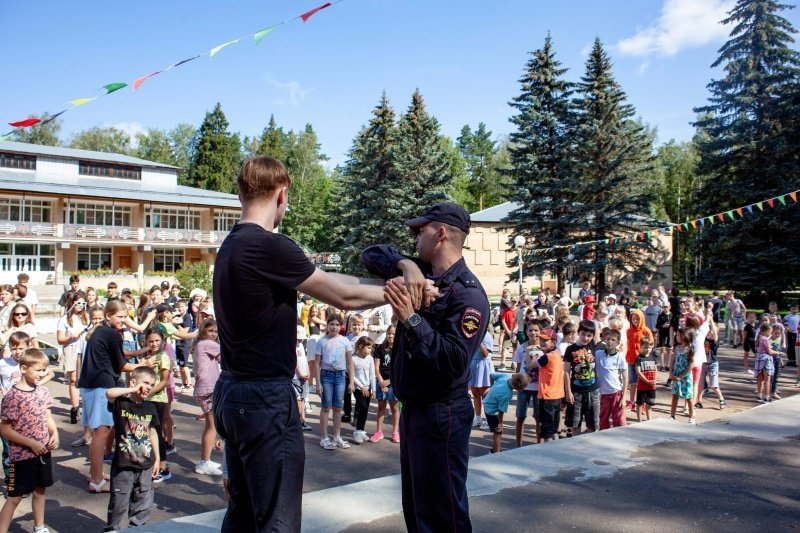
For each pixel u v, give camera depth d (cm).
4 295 1078
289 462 219
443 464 259
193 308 1419
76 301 954
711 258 3462
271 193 233
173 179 5356
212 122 7531
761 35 3334
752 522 346
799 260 2980
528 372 821
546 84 3400
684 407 1120
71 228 4525
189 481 684
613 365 843
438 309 256
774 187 3189
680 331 963
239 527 234
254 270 211
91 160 4878
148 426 513
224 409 219
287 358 223
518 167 3350
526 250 3356
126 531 317
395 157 3997
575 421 812
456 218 269
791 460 458
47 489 644
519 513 354
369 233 4075
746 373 1507
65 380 1297
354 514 348
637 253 3306
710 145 3412
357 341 885
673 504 370
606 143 3322
